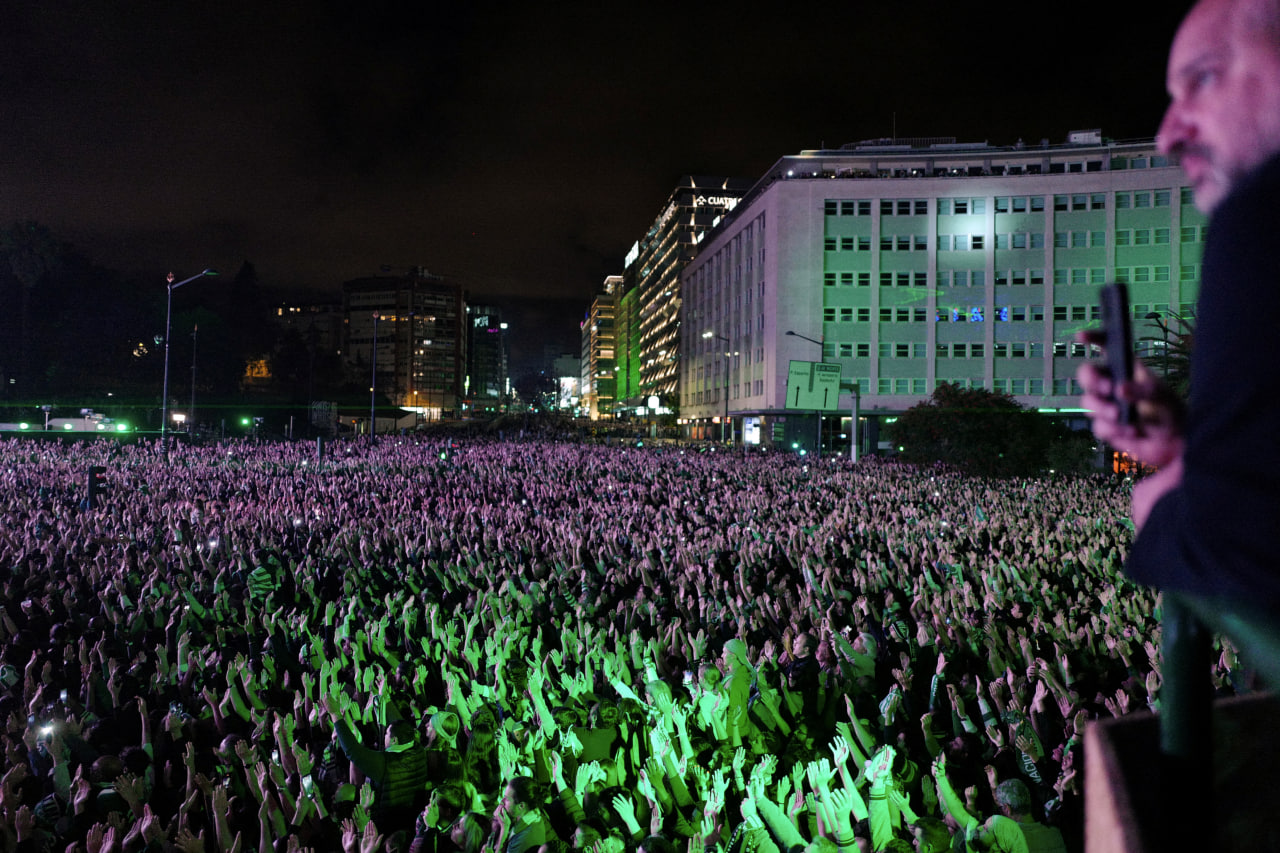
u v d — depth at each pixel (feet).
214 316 321.11
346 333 593.42
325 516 60.54
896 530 54.75
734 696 20.97
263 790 17.76
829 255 212.84
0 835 16.31
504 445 181.78
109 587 36.14
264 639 31.14
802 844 15.33
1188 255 194.49
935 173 214.48
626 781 19.30
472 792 17.93
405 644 30.40
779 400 213.66
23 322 252.42
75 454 124.47
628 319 527.81
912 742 20.42
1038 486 88.33
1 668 25.31
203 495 75.25
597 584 39.78
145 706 21.53
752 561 43.96
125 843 15.96
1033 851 14.53
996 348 206.18
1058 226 203.92
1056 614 32.91
